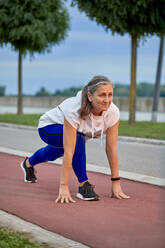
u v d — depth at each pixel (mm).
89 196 4090
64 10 19188
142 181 5062
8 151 7703
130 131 11852
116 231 3156
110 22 12492
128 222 3385
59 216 3541
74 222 3375
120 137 10734
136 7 12250
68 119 3877
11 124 14633
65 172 4023
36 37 18234
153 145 9680
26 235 3014
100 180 5156
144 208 3824
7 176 5297
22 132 12398
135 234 3092
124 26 12930
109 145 4160
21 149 8477
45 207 3828
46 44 18328
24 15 17938
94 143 9930
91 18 12906
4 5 17969
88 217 3518
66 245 2826
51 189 4582
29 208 3791
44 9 18297
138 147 9242
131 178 5230
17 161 6559
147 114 22875
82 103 3791
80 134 4047
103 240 2959
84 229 3199
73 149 3986
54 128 4164
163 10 12539
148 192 4512
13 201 4043
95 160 7277
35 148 8664
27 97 32688
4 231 3029
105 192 4496
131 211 3719
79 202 4027
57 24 19078
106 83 3684
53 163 6340
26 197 4211
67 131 3926
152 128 12781
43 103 31047
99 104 3711
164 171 6160
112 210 3750
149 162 7023
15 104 34031
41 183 4891
